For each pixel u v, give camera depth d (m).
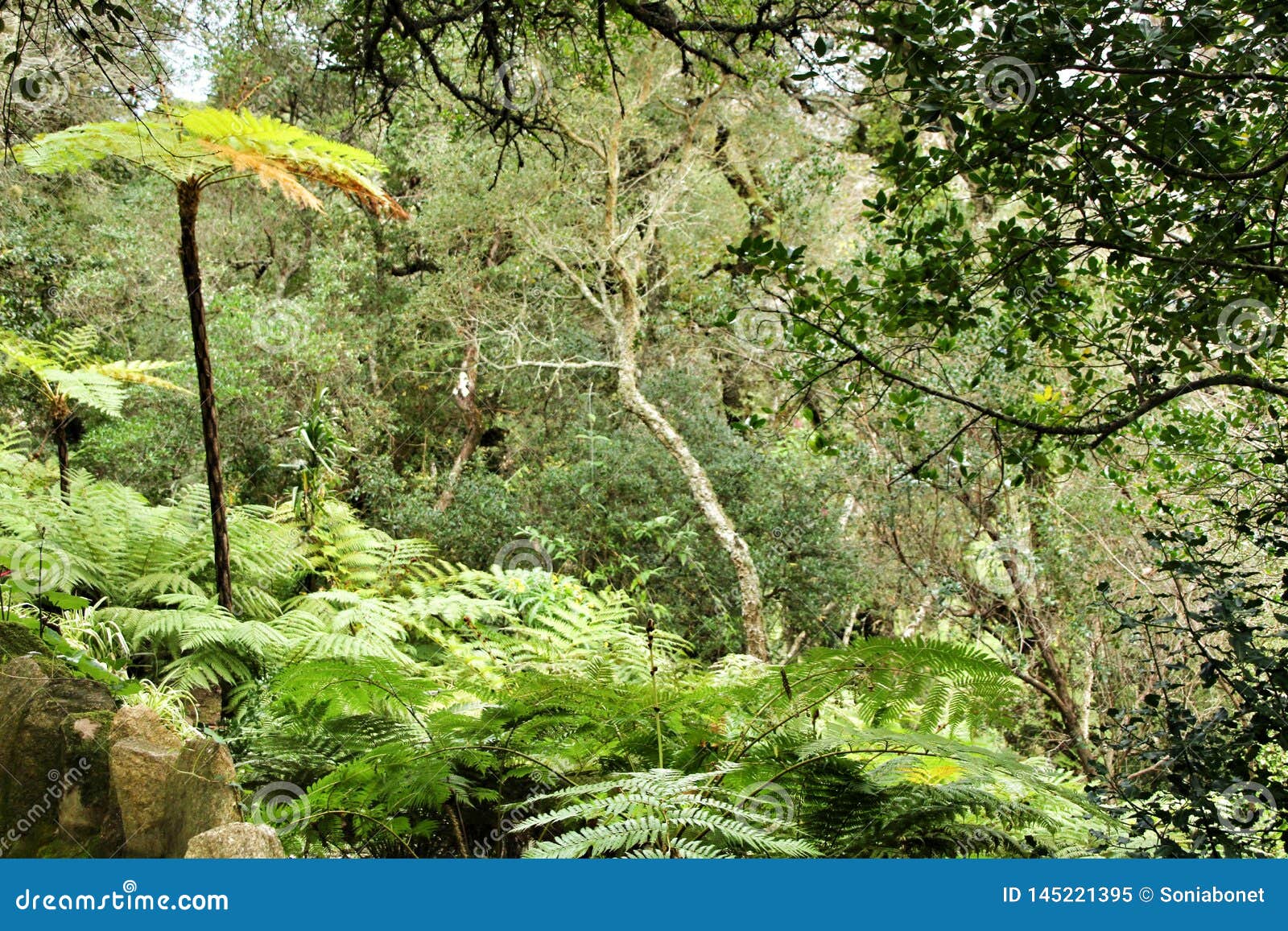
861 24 2.63
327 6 6.51
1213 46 2.36
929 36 2.45
